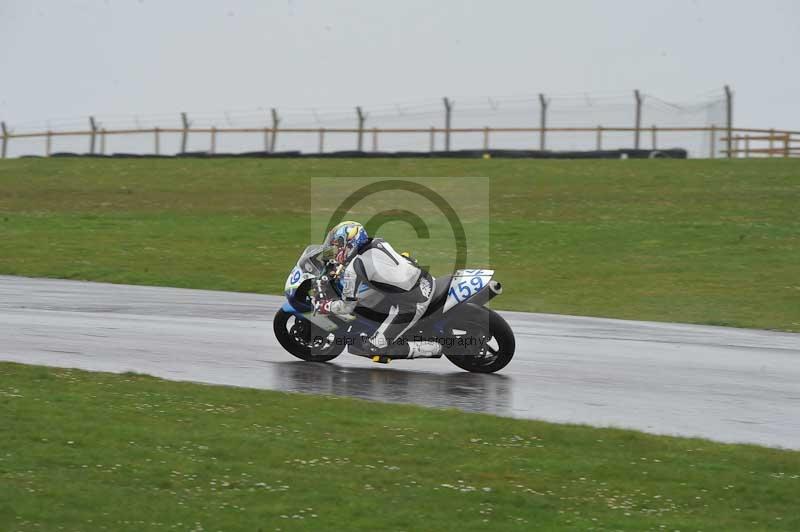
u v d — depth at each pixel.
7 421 29.61
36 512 22.81
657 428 32.88
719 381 40.41
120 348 42.81
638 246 87.38
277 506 24.20
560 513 24.66
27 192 125.19
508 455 28.95
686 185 119.44
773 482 27.30
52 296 59.31
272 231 96.62
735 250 84.94
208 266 77.25
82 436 28.64
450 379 39.31
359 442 29.56
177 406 32.69
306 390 36.50
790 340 52.19
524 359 43.91
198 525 22.77
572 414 34.28
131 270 73.94
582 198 114.00
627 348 47.62
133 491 24.67
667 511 25.12
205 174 138.38
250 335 47.47
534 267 79.00
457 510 24.50
